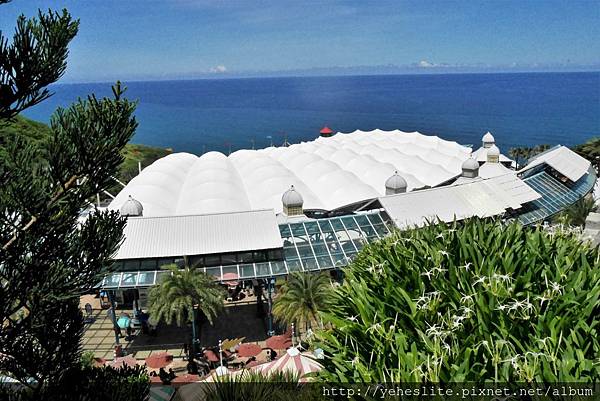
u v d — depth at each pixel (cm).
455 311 1124
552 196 5569
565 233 1762
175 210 5616
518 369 918
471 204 4691
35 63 1209
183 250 3828
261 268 3888
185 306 3444
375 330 1119
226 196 5575
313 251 4056
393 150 8125
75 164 1280
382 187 6669
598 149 9594
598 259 1312
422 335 1027
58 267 1248
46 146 1277
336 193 6078
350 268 1588
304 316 3262
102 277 1355
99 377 1577
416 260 1389
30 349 1411
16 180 1237
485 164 7406
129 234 3912
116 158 1340
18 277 1259
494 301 1120
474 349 980
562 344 998
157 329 4056
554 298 1120
